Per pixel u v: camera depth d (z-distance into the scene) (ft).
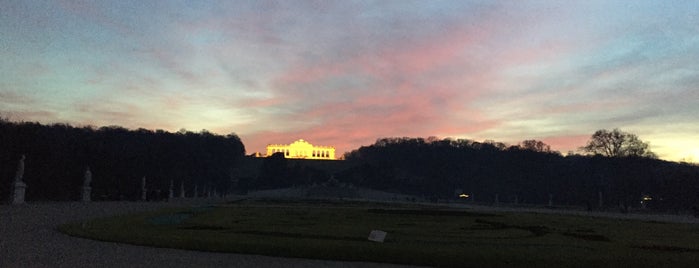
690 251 89.66
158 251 79.97
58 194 387.55
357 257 76.89
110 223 125.18
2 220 127.03
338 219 160.04
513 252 82.02
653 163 494.18
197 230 112.68
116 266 66.13
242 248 81.87
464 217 181.88
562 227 140.67
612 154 479.00
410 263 74.74
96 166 438.40
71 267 64.44
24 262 67.21
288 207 257.34
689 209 420.36
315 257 77.66
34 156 377.91
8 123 377.09
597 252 84.17
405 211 219.82
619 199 480.23
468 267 72.13
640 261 74.33
